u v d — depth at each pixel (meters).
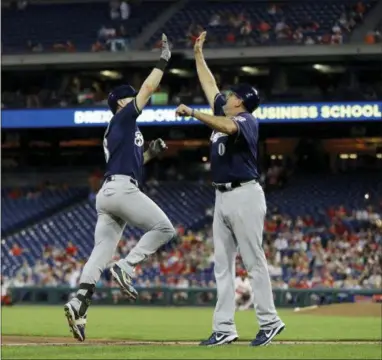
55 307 88.38
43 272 98.75
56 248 106.25
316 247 95.81
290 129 118.06
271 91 109.88
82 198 118.62
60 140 123.56
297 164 118.69
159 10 119.38
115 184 27.81
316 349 25.91
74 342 36.31
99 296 93.19
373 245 95.19
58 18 120.44
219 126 27.31
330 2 115.56
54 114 110.94
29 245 108.50
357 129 116.81
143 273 96.56
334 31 110.50
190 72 115.44
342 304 76.25
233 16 115.56
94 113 110.25
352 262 93.12
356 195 110.69
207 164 120.88
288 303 88.06
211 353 23.56
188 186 117.50
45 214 116.19
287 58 107.31
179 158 121.56
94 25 118.81
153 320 64.94
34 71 118.88
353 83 112.38
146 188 117.56
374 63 110.38
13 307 88.69
